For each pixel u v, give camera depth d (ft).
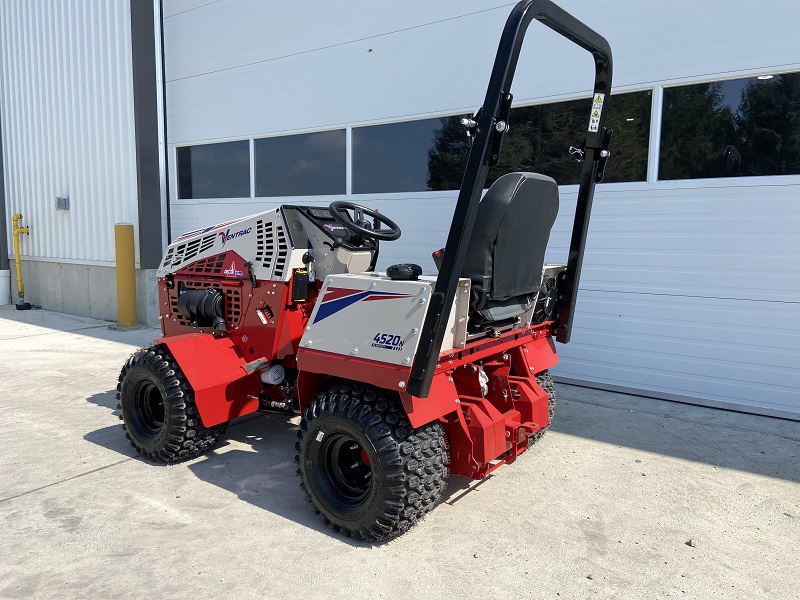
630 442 13.19
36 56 32.50
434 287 8.09
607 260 17.28
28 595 7.60
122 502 10.16
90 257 31.07
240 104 25.55
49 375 18.75
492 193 8.81
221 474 11.35
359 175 22.24
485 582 7.95
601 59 10.16
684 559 8.57
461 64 19.34
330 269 11.64
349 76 21.99
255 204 25.67
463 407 9.34
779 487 10.97
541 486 10.91
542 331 12.01
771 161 14.97
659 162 16.46
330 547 8.78
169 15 27.58
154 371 11.34
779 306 14.99
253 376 12.08
